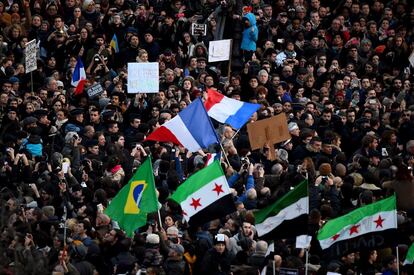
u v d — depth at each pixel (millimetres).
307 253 53562
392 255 56469
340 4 84812
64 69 76250
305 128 68562
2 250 48438
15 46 76312
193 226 56312
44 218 57656
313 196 61031
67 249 55094
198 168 62656
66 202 59781
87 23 77375
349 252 54469
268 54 78312
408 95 77000
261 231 54031
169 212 59375
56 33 76562
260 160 66750
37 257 49781
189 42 78688
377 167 66688
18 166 62156
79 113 68500
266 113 70125
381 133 72125
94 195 60156
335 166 65812
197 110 63562
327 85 76812
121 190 57406
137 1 81812
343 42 82312
